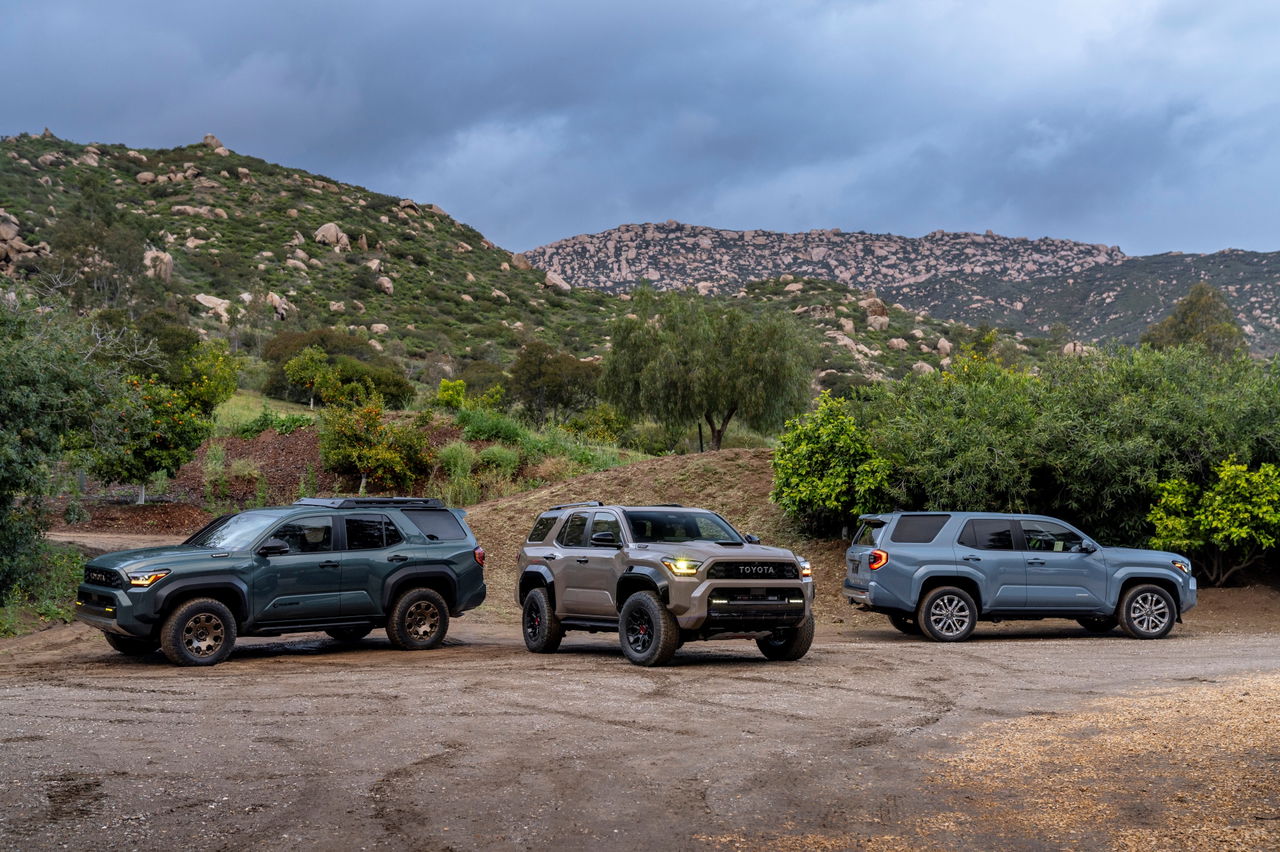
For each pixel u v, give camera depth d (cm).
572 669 1074
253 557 1163
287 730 730
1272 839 461
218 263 12188
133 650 1206
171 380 3488
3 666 1106
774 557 1109
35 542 1549
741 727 745
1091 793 548
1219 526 1659
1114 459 1716
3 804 525
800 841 474
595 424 4369
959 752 657
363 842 469
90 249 9538
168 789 560
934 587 1377
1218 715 742
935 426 1797
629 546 1141
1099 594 1391
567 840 475
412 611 1275
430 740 695
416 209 18350
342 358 5419
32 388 1438
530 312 14362
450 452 2794
